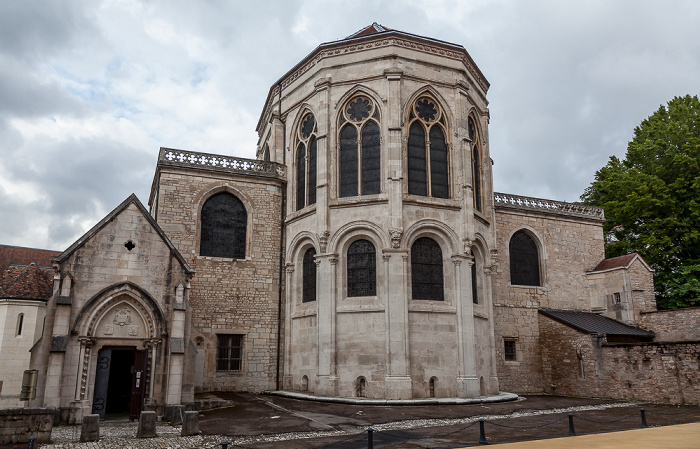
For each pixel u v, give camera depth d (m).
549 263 39.22
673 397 27.81
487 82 36.41
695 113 44.44
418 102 31.08
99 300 21.66
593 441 15.03
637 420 21.25
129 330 22.06
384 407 24.75
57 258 21.14
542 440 15.74
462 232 29.59
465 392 27.19
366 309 27.84
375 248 28.86
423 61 31.06
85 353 21.06
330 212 29.80
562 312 37.88
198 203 32.06
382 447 15.58
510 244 38.53
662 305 42.19
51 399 19.98
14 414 16.33
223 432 18.12
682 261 41.91
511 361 36.03
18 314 29.77
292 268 32.34
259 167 34.44
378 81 30.52
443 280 29.22
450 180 30.66
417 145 30.50
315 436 17.66
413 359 27.16
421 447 15.49
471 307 28.77
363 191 29.83
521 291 37.59
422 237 29.25
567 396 33.66
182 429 17.64
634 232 44.91
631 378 30.17
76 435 17.81
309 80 33.09
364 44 31.09
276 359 31.78
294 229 32.66
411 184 29.70
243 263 32.34
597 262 41.19
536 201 40.22
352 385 27.33
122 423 21.11
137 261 22.61
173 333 22.33
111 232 22.42
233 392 30.50
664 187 41.22
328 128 30.88
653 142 44.62
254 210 33.41
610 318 38.22
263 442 16.53
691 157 40.75
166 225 31.16
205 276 31.31
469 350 28.09
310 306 30.39
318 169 30.48
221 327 31.03
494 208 36.75
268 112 38.91
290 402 26.52
